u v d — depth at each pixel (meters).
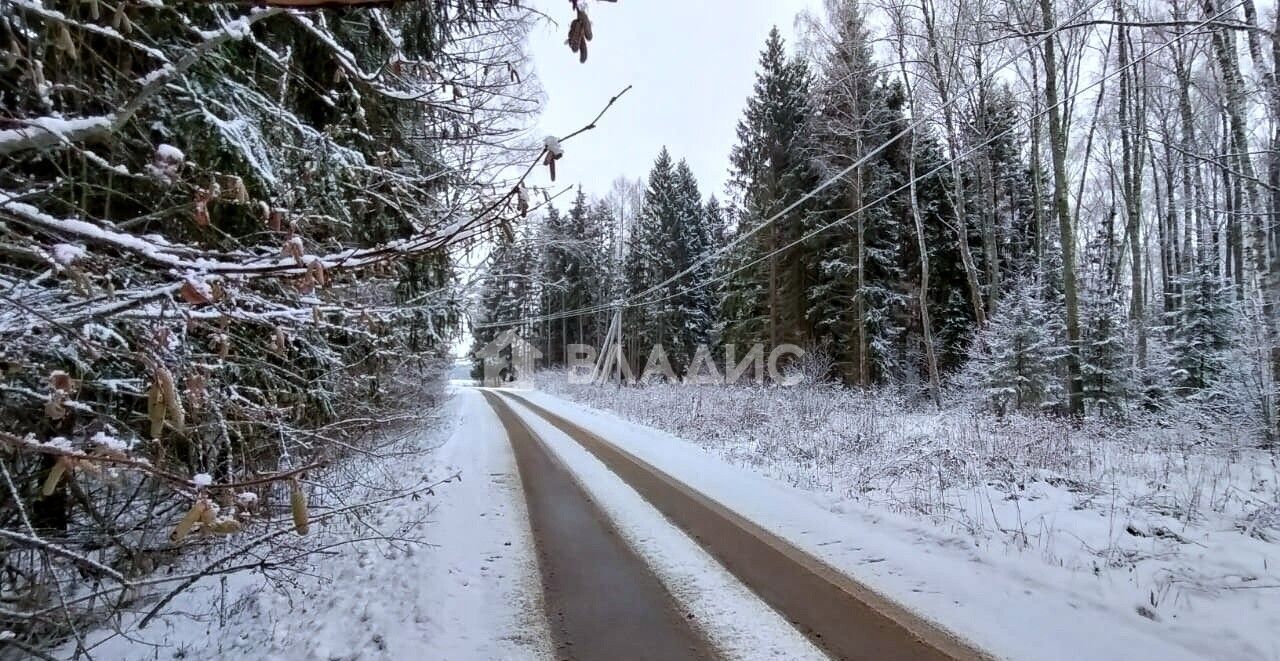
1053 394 16.12
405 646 4.02
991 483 8.32
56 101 3.10
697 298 37.50
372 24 4.49
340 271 2.20
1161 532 6.12
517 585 5.12
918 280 24.42
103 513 3.92
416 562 5.62
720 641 4.12
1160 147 22.78
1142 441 11.22
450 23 4.92
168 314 2.16
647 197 40.19
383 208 5.50
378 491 6.66
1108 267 22.98
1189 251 23.11
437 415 18.19
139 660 3.90
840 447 11.35
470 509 7.69
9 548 2.95
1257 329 12.09
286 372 4.75
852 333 23.78
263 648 4.05
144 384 3.55
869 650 3.98
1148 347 19.50
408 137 5.75
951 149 18.48
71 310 2.07
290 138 4.66
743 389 21.42
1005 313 17.02
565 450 12.95
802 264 25.88
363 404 6.81
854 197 22.81
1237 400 12.42
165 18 3.26
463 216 2.33
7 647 3.11
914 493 8.08
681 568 5.53
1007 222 26.88
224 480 3.96
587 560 5.75
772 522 7.11
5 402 3.05
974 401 17.03
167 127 3.73
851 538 6.47
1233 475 8.64
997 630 4.27
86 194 3.16
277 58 3.90
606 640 4.13
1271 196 12.02
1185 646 4.04
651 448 13.34
